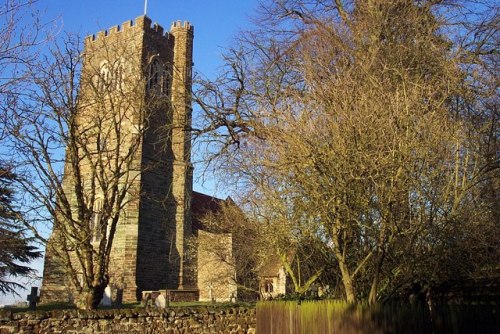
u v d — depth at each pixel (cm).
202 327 1477
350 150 903
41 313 1327
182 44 4119
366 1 1463
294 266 1369
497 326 810
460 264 1101
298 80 1265
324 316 1033
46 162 1566
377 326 943
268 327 1207
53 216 1564
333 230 971
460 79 1118
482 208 1025
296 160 929
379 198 910
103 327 1376
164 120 2933
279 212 1027
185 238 3703
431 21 1373
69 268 1600
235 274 2238
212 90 1595
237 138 1470
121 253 3356
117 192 1733
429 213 945
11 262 3002
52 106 1553
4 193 1664
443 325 879
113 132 2247
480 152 1020
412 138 912
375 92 1012
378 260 966
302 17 1697
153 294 2738
